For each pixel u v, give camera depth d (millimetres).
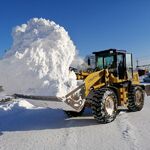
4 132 7723
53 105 8078
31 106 12055
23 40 8242
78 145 6215
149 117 9312
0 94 7938
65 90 7660
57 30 8227
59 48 8047
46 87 7547
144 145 6000
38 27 8422
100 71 9250
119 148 5875
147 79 30953
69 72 8117
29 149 6051
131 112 10398
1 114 10414
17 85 7770
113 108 8773
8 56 8031
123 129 7578
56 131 7656
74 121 8953
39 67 7727
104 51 10312
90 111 10750
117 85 9930
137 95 10672
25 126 8422
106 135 7020
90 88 8680
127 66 10648
